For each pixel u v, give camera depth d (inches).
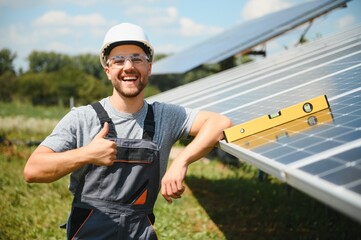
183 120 124.3
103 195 111.7
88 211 112.5
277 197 310.3
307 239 229.8
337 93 127.6
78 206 114.0
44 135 621.6
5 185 331.9
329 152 77.9
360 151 73.5
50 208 279.9
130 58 112.2
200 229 254.2
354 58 179.5
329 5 464.1
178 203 302.8
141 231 113.3
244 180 378.9
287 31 485.1
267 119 113.1
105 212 111.5
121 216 111.0
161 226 248.2
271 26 536.7
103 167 110.9
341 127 93.0
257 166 88.7
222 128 119.6
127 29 114.0
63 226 125.4
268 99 153.5
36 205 287.7
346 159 71.4
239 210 288.2
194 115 125.1
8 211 271.7
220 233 246.5
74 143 113.4
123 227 111.0
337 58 197.6
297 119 113.0
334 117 103.7
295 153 83.7
